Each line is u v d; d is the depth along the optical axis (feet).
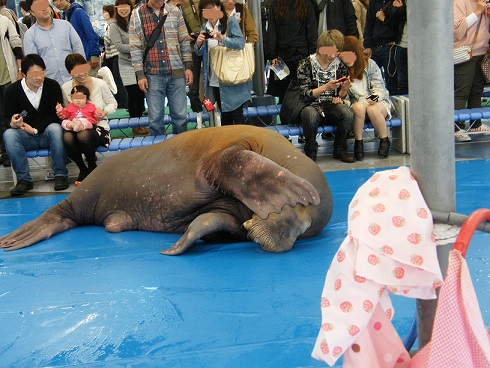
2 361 11.34
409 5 6.11
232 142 18.26
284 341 11.19
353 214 6.26
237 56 28.32
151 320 12.59
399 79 33.91
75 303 13.71
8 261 17.16
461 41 28.68
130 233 19.40
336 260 6.19
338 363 10.27
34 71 25.72
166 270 15.37
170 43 27.91
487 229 5.88
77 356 11.33
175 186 18.44
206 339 11.55
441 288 5.54
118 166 20.22
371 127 28.58
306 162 17.25
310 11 30.17
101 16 48.32
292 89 28.12
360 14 36.60
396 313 11.93
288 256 15.67
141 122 31.86
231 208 17.40
